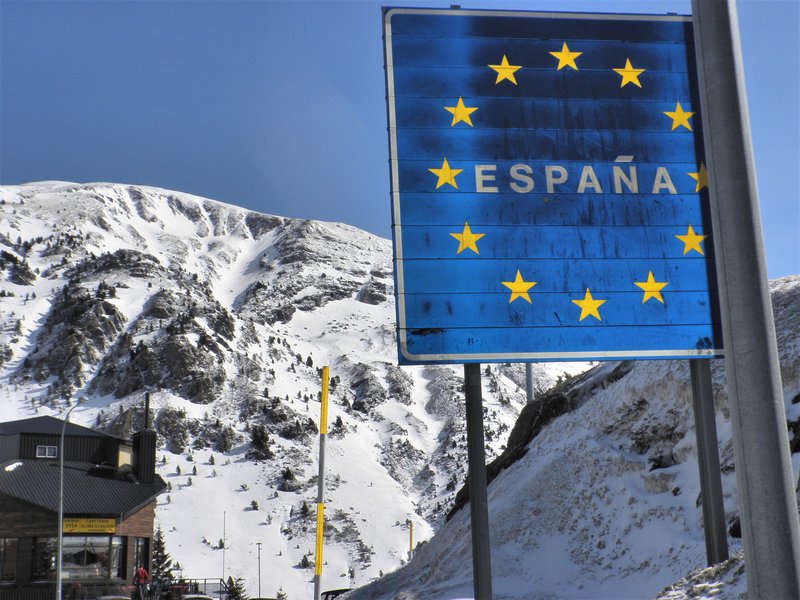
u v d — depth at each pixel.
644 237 19.20
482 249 18.62
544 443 41.31
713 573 15.63
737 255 6.00
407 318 18.14
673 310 19.03
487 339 18.28
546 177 19.14
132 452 61.28
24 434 59.53
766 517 5.63
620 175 19.42
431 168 18.81
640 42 20.08
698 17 6.41
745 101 6.23
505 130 19.20
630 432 35.34
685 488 30.52
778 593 5.52
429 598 32.62
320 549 24.47
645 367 37.31
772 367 5.84
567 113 19.47
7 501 52.50
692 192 19.58
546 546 32.91
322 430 24.89
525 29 19.75
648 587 27.20
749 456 5.77
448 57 19.36
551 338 18.45
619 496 32.66
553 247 18.86
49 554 51.59
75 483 56.16
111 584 51.41
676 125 19.80
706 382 19.61
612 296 18.88
